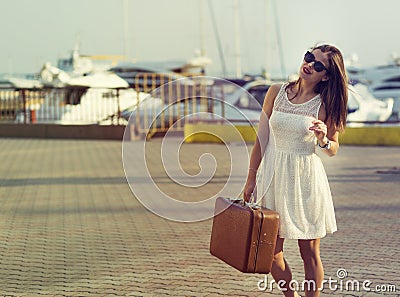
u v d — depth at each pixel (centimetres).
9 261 629
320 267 441
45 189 1108
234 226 408
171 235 733
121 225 795
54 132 2309
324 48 427
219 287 536
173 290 530
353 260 616
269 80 3500
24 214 877
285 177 423
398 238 706
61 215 868
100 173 1319
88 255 649
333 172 1312
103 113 2516
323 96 422
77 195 1041
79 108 2539
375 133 2002
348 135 2034
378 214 850
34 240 719
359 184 1138
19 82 4197
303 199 423
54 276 575
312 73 422
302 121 420
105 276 573
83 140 2231
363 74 4119
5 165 1482
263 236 397
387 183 1148
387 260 616
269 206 427
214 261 617
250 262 398
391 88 4069
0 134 2384
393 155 1666
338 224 784
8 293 526
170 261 621
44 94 2519
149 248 674
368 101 3109
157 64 4178
